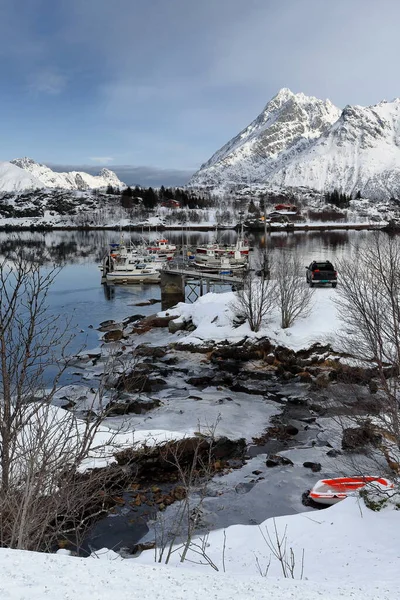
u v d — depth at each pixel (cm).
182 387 3488
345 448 2302
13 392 1027
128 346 4500
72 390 3172
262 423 2834
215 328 4272
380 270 2189
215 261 9519
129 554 1595
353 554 1227
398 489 1605
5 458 910
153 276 9075
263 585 682
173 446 2241
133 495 2002
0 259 6669
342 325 3631
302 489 2059
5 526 902
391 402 1625
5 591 554
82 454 1004
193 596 594
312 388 3353
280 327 4016
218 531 1619
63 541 1655
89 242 18712
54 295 7644
